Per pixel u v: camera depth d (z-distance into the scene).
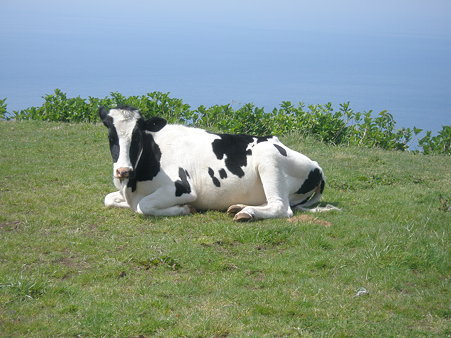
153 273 6.30
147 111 12.22
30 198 7.98
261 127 11.92
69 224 7.32
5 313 5.63
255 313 5.75
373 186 9.14
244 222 7.48
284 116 12.07
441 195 8.36
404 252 6.71
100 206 7.84
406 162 10.70
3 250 6.60
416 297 6.05
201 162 7.80
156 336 5.44
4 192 8.23
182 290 6.00
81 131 11.45
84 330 5.46
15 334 5.41
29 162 9.55
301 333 5.50
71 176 8.95
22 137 11.00
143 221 7.44
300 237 7.05
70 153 10.15
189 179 7.74
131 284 6.11
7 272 6.19
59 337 5.40
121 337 5.42
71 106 12.66
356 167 10.16
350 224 7.44
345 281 6.28
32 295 5.87
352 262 6.59
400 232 7.23
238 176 7.78
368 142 12.05
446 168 10.45
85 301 5.80
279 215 7.68
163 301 5.82
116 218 7.51
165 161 7.70
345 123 12.07
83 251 6.64
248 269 6.42
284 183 7.80
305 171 7.95
